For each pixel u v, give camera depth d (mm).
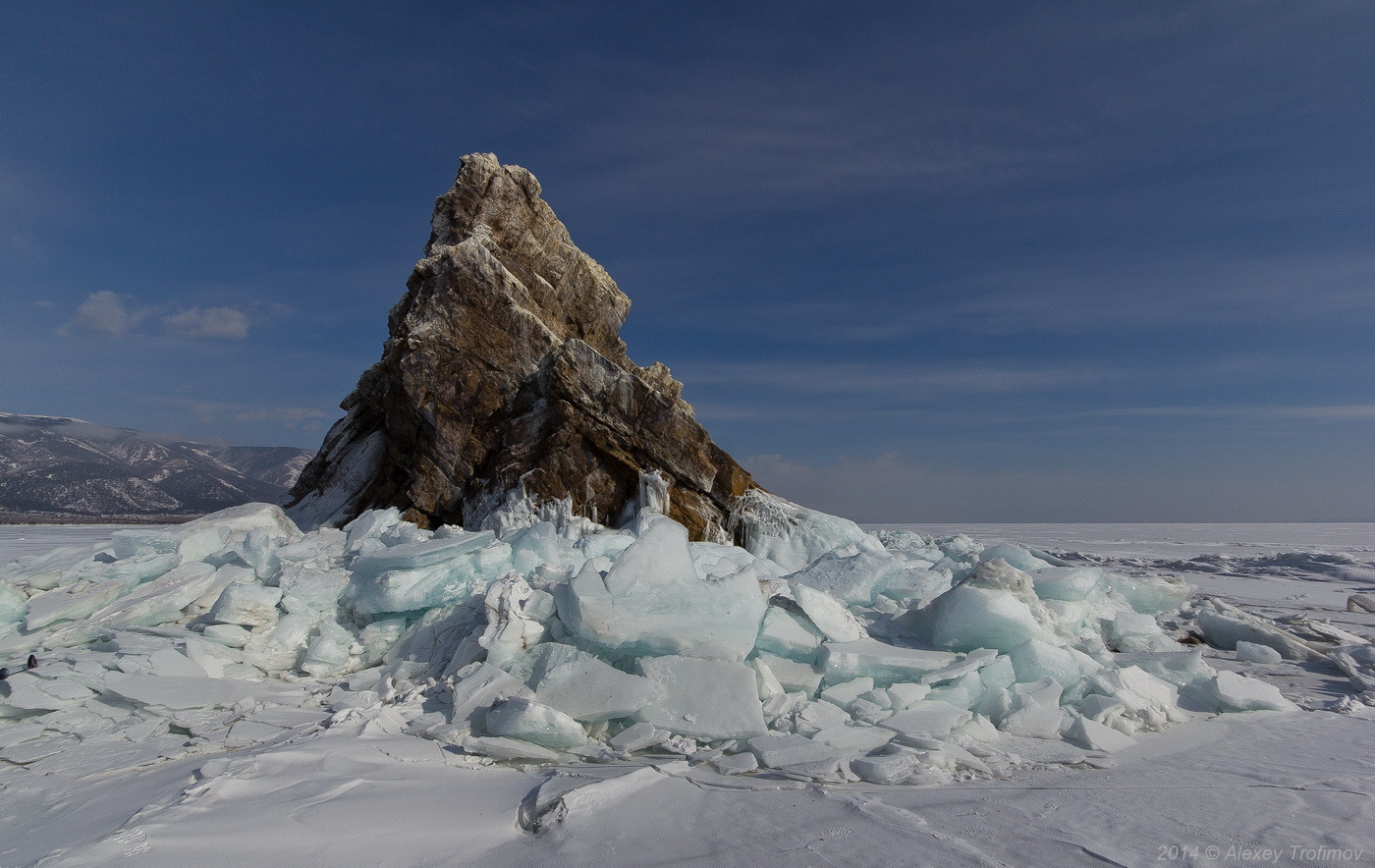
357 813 3803
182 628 7781
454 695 5816
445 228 18125
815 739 5113
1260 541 46156
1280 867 3496
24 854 3463
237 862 3254
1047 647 6531
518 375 15750
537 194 19188
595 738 5383
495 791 4277
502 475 14492
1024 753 5223
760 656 6484
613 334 20328
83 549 10352
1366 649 8594
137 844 3369
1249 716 6355
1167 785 4633
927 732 5219
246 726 5625
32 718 5797
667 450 14836
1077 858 3553
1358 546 38094
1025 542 41438
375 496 17000
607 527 14219
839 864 3432
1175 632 10500
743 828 3830
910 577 9938
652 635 5898
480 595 7730
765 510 15227
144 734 5555
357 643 7844
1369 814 4164
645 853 3518
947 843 3684
